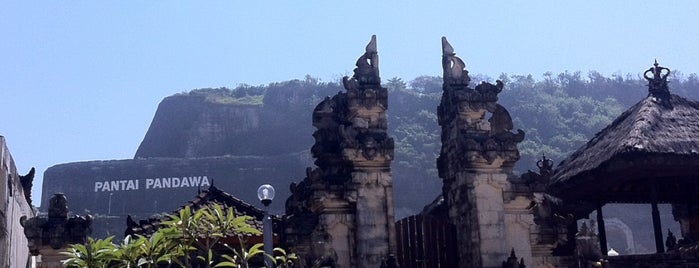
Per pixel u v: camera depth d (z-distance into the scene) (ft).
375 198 62.75
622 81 467.93
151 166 374.22
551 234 66.33
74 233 59.72
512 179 65.92
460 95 66.95
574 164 84.43
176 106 490.08
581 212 84.38
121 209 361.10
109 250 43.80
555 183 84.02
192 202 86.58
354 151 62.59
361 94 64.90
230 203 87.71
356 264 61.41
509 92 424.87
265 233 52.26
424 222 66.80
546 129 392.68
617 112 423.64
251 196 357.20
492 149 65.00
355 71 66.95
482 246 63.36
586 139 374.63
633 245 277.44
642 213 290.15
